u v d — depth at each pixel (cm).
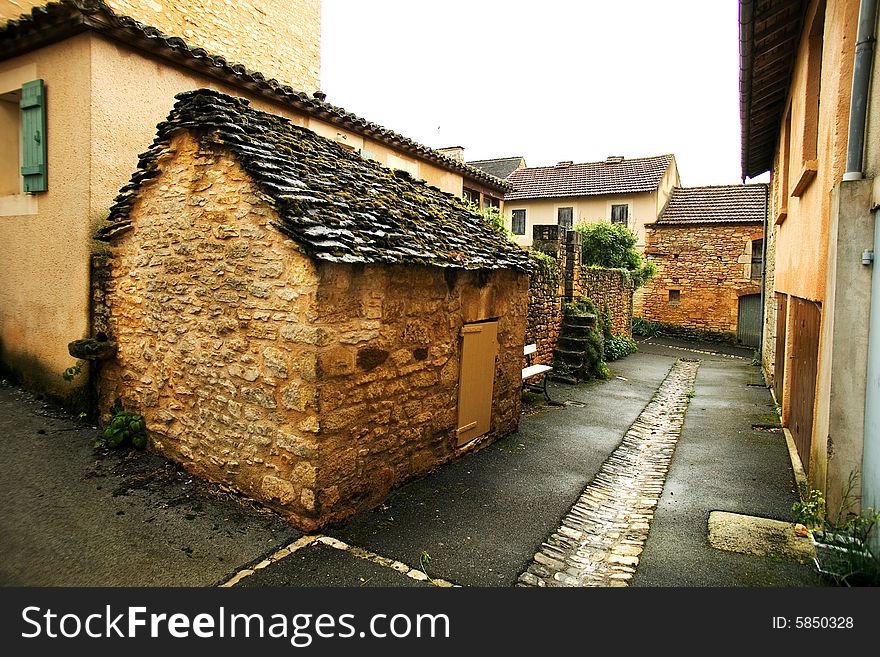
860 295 381
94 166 576
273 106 812
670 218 2209
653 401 964
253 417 428
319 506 401
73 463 491
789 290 742
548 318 1102
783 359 825
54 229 609
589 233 1820
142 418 523
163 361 497
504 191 1608
